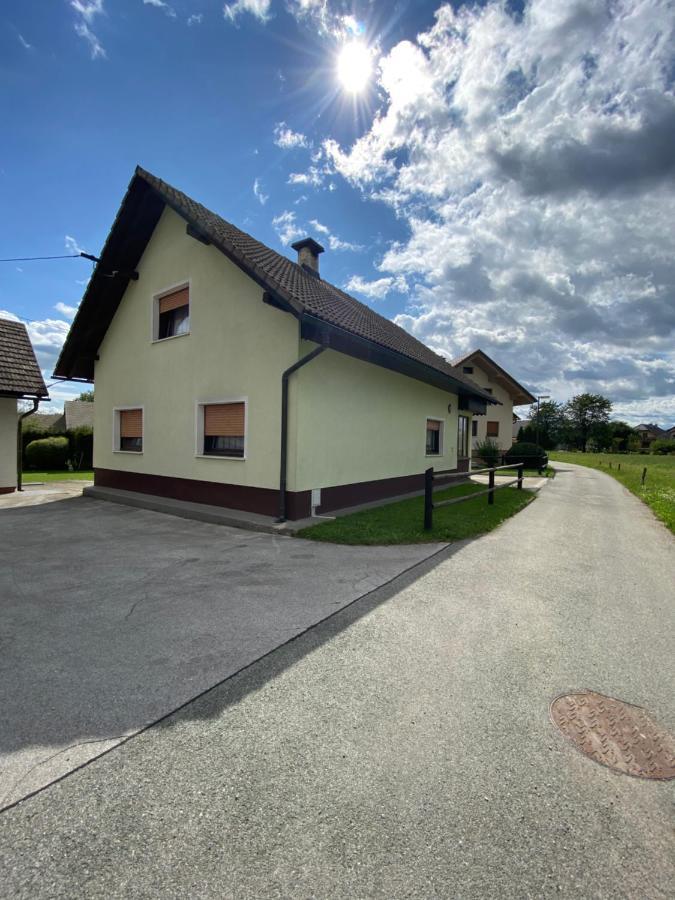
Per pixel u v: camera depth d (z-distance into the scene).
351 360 8.72
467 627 3.51
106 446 11.49
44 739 2.15
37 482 14.62
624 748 2.12
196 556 5.53
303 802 1.76
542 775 1.93
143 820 1.67
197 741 2.14
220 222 9.34
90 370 12.49
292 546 6.01
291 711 2.39
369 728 2.25
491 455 21.92
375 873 1.46
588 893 1.40
